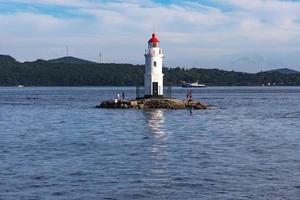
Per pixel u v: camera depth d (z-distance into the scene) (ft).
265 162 123.75
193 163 122.72
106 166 119.03
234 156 132.98
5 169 115.55
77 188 98.22
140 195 93.50
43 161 125.90
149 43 312.50
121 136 179.22
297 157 130.93
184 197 92.22
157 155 134.92
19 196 92.79
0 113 311.27
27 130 202.80
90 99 531.09
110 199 90.99
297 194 93.76
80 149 146.41
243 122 238.07
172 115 276.62
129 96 599.16
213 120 247.91
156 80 316.19
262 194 93.81
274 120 250.57
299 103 443.32
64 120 251.39
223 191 95.91
